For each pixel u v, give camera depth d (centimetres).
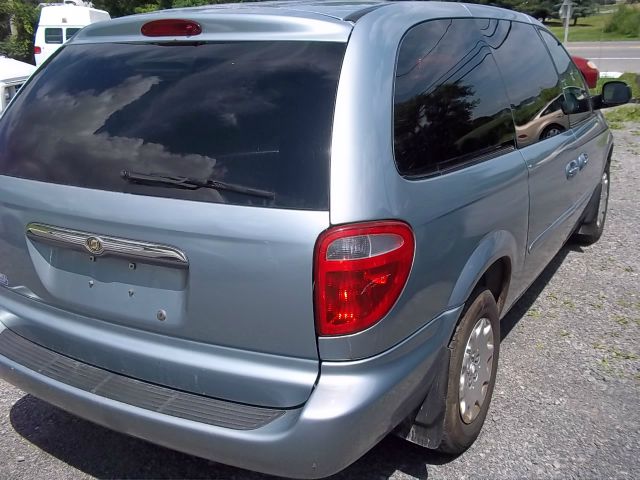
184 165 234
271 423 223
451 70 286
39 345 280
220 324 229
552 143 384
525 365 380
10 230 275
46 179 262
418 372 246
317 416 217
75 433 324
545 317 442
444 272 257
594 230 562
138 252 237
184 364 237
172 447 238
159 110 249
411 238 232
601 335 417
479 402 306
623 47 2683
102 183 248
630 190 751
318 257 213
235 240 220
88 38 298
